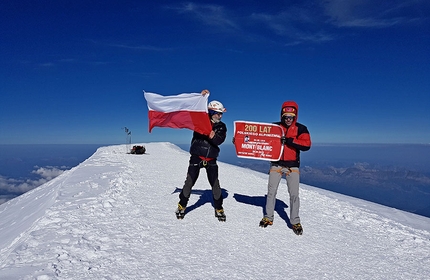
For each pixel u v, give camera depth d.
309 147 5.09
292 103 5.11
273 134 5.31
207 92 5.21
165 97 5.39
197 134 5.43
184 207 5.51
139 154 18.77
